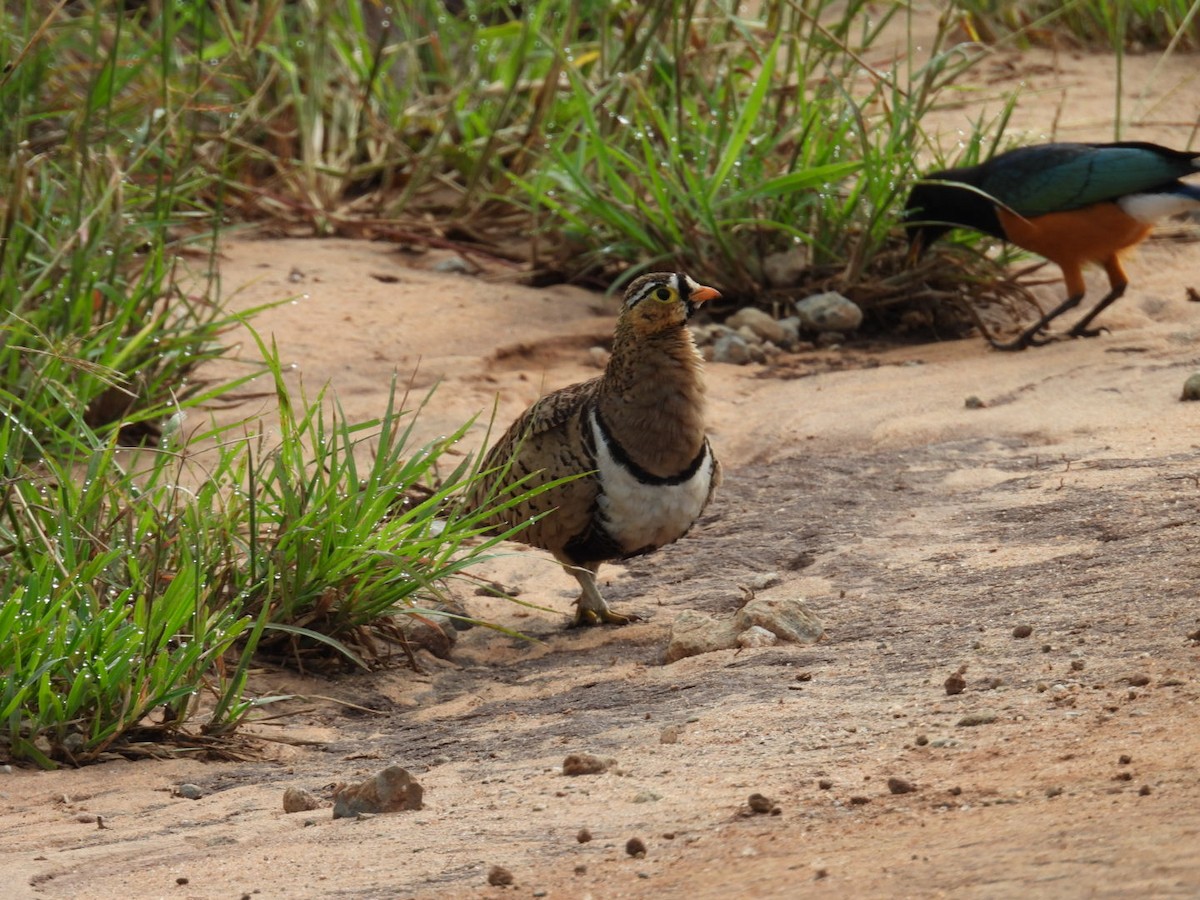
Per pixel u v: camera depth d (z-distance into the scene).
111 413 13.48
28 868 6.58
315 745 8.88
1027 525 10.25
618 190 16.88
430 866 5.88
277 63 19.08
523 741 8.09
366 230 19.55
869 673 8.00
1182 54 24.09
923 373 14.51
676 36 17.61
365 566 9.84
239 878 6.07
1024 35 24.52
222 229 17.44
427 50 23.16
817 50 20.12
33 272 13.52
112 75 14.92
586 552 10.16
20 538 9.76
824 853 5.25
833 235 16.83
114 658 8.79
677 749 7.23
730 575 10.77
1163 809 5.04
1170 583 8.35
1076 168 14.45
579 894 5.26
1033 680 7.20
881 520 11.08
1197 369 13.08
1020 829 5.11
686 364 9.73
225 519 10.02
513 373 15.11
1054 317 15.07
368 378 14.91
